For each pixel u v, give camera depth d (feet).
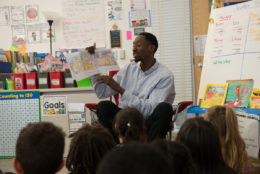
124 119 5.35
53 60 11.03
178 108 7.46
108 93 7.70
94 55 7.14
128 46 14.05
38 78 10.59
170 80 7.64
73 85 10.55
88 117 10.18
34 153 3.21
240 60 7.91
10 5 14.88
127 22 14.05
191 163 3.32
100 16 14.21
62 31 14.43
